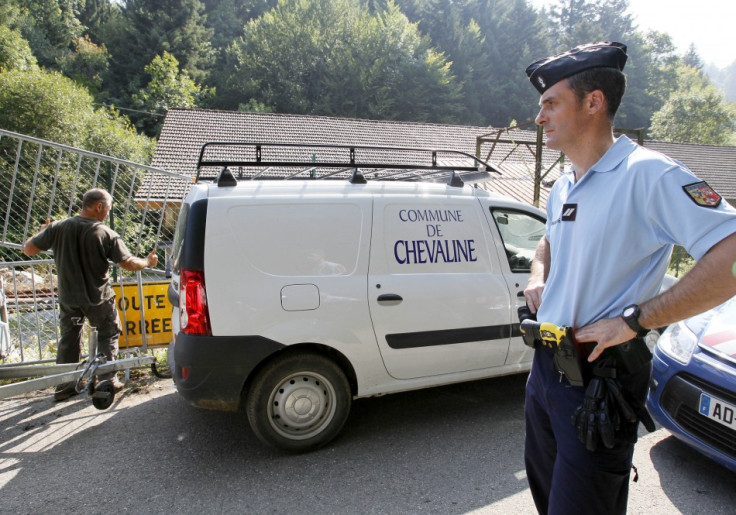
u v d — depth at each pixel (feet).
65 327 13.33
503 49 185.57
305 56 155.84
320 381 10.91
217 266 10.11
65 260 12.98
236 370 10.12
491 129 78.07
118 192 20.02
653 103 201.36
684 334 10.62
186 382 10.07
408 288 11.46
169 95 140.15
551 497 5.39
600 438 4.92
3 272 18.30
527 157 65.51
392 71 153.48
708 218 4.27
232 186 10.78
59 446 11.26
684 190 4.46
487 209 12.85
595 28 215.10
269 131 70.33
